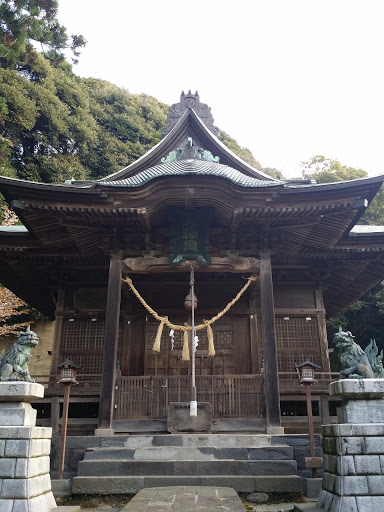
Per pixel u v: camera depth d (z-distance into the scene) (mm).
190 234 12578
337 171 36188
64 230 13031
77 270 15102
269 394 11000
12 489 6059
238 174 13086
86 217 11844
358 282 16781
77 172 34938
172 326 11938
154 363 14539
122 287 13453
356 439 6203
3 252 14148
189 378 11672
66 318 14734
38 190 11227
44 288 17125
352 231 14516
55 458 9555
